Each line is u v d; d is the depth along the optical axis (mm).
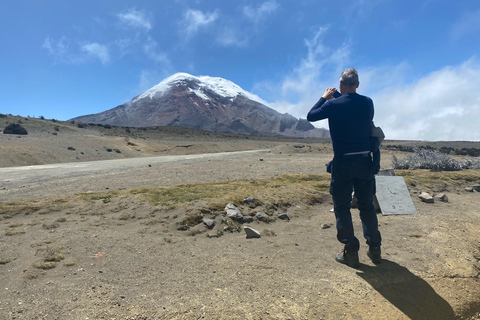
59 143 35625
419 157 13141
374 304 2275
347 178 2855
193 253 3311
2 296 2150
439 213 5438
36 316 1898
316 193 6766
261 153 36688
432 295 2488
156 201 5637
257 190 6648
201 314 1985
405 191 6082
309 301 2234
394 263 3012
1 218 4895
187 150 48688
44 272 2607
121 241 3645
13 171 17844
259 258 3146
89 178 13055
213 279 2561
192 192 6367
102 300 2123
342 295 2352
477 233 4219
